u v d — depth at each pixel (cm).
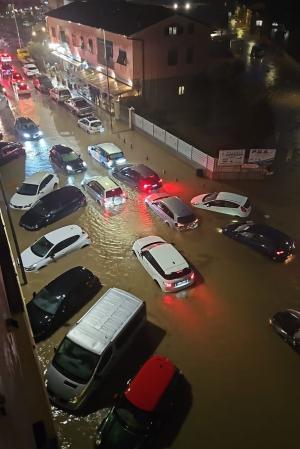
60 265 2325
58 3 7625
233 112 4262
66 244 2372
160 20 4084
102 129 3991
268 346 1842
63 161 3250
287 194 2928
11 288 1245
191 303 2061
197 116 4162
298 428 1533
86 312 1914
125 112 4212
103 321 1770
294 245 2372
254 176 3111
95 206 2850
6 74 5547
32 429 852
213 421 1552
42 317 1900
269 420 1557
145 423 1442
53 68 5647
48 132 3994
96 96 4547
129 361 1781
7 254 1368
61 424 1552
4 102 4528
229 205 2681
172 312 2009
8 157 3441
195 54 4484
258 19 7312
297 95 4697
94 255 2398
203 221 2670
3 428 476
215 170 3095
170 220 2589
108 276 2242
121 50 4247
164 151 3594
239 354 1806
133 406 1476
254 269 2277
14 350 882
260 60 5869
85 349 1661
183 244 2469
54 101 4759
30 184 2905
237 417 1566
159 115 4125
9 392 590
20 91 4912
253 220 2650
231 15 8344
